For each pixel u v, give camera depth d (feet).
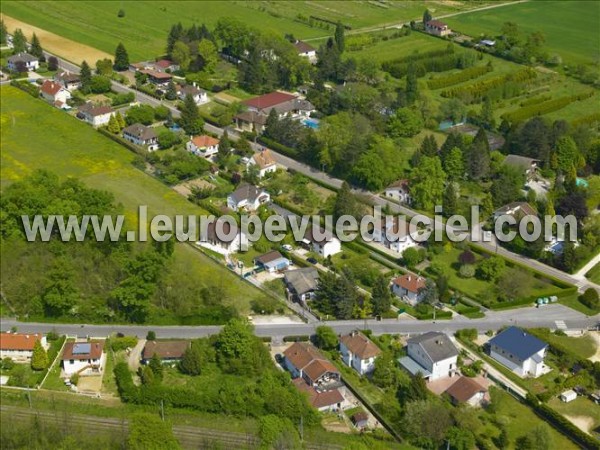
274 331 605.73
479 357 582.76
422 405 509.35
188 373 556.92
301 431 506.89
